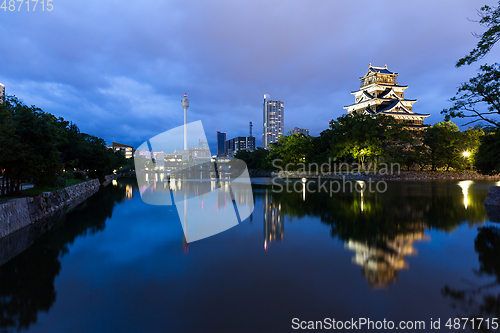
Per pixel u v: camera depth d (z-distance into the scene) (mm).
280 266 8672
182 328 5430
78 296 6871
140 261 9297
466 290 6918
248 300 6543
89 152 37656
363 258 9328
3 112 13859
